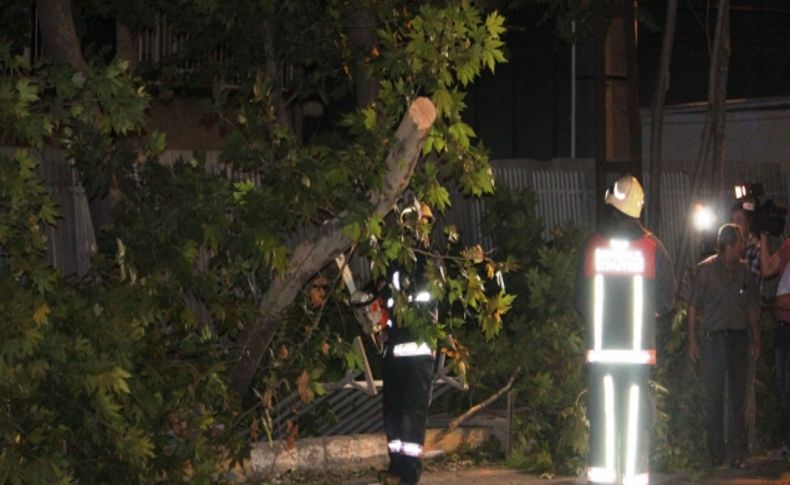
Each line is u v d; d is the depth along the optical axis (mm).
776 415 13875
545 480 11562
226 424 10133
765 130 19516
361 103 12977
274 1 12188
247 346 10484
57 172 12180
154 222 9789
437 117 10133
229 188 9914
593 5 14719
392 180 9938
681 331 13102
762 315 14352
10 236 8250
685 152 20375
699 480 11828
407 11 12648
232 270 10203
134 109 8914
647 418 10039
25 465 7938
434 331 10133
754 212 13562
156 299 9578
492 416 12836
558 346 12250
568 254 13086
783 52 23219
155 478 9375
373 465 11805
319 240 10078
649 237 10000
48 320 8320
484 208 14969
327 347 10867
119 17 12969
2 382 7711
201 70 13398
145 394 9055
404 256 9984
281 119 12633
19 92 8367
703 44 24266
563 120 25281
